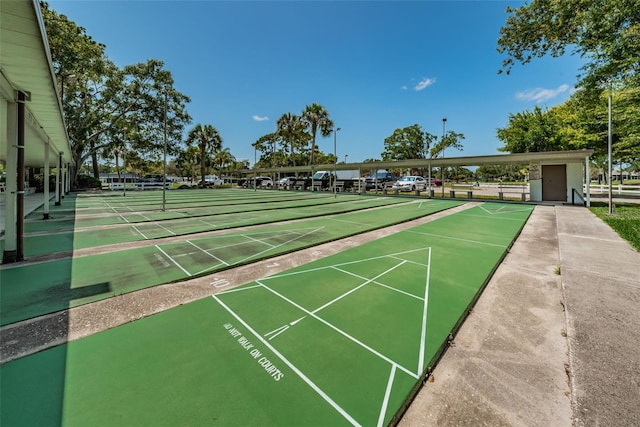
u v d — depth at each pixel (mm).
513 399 2010
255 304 3475
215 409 1897
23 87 4914
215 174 57250
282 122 37531
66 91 22781
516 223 9250
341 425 1782
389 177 29453
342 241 6848
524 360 2449
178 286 4035
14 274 4441
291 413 1871
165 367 2318
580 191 14633
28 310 3279
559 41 12344
